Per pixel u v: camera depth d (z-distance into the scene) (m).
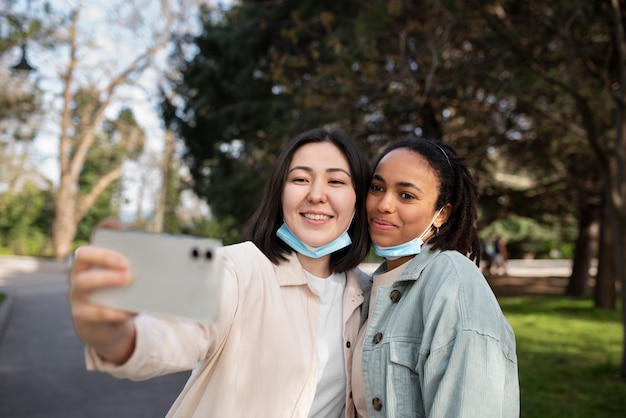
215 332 1.42
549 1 6.66
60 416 5.43
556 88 7.50
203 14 13.10
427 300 1.61
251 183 11.21
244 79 12.06
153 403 5.91
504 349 1.49
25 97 18.66
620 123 6.30
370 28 7.15
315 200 1.80
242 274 1.63
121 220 1.00
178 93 14.48
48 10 10.37
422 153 1.78
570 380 6.66
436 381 1.49
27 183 26.72
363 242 1.97
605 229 13.35
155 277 0.95
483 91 8.50
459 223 1.83
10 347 9.04
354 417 1.82
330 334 1.86
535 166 12.55
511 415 1.50
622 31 6.15
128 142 28.19
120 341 1.06
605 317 11.98
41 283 20.80
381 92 7.91
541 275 22.22
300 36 10.49
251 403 1.60
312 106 8.04
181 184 17.45
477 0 6.60
